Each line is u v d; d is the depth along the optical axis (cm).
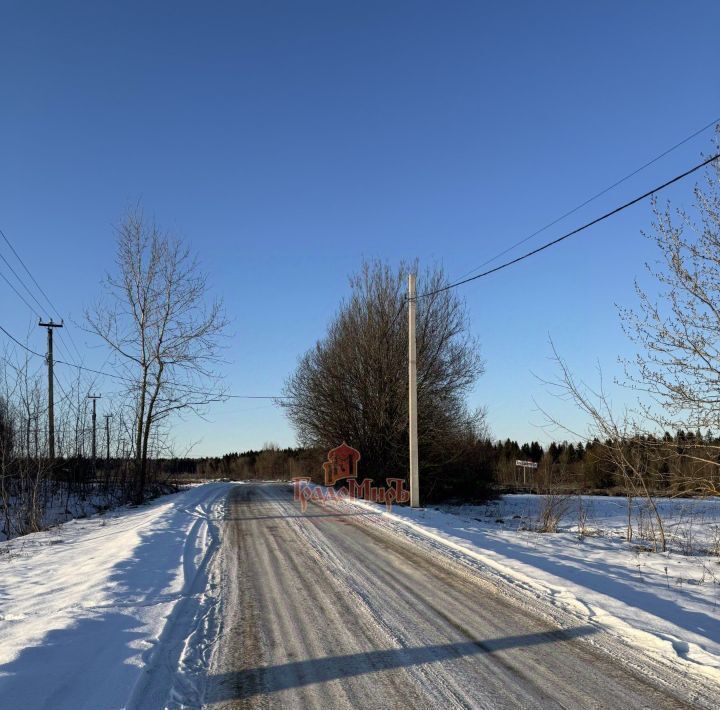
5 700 439
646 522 1534
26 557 1235
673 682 507
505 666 545
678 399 1058
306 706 466
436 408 3023
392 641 619
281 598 802
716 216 1006
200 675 534
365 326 3077
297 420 3569
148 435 2528
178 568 997
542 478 2488
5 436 2030
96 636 611
